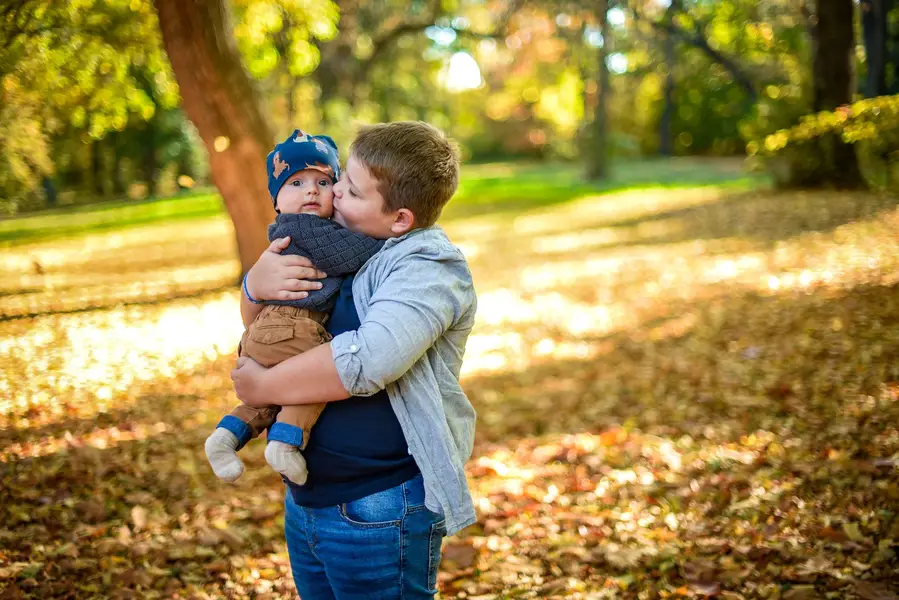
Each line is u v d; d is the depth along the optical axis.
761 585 3.33
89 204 30.47
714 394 6.02
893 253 9.95
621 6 27.28
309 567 2.10
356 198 1.96
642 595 3.39
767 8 24.64
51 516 4.30
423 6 29.23
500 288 11.94
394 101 38.94
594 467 4.99
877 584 3.19
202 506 4.52
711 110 44.81
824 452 4.57
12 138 11.62
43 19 9.95
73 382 6.88
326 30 13.02
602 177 31.75
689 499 4.30
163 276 13.18
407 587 1.99
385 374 1.80
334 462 1.93
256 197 10.76
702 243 13.69
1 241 19.34
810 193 17.08
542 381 7.19
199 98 10.16
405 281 1.86
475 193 28.89
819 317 7.62
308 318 1.93
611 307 9.98
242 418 2.02
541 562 3.79
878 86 14.07
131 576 3.66
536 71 36.00
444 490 1.92
